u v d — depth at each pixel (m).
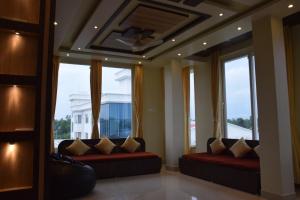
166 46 6.44
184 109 8.38
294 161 5.12
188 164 6.41
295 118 5.26
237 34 5.47
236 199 4.38
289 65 5.38
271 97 4.41
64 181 4.43
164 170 7.21
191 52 6.73
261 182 4.51
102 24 4.96
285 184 4.24
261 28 4.63
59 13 4.20
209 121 7.67
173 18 4.84
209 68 7.74
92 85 7.48
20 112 2.25
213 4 4.30
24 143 2.25
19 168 2.21
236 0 4.19
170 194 4.74
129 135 8.20
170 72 7.54
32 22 2.30
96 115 7.45
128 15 4.72
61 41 5.84
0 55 2.23
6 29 2.17
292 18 5.32
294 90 5.38
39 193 2.18
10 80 2.14
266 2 4.23
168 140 7.48
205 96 7.85
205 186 5.33
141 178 6.17
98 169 6.04
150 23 5.05
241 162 5.26
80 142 6.75
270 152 4.39
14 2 2.29
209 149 6.98
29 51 2.32
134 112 8.14
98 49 6.61
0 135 2.08
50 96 2.27
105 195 4.73
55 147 7.09
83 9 4.59
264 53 4.55
